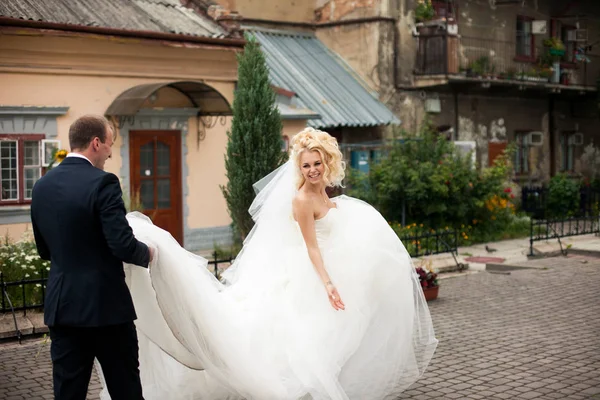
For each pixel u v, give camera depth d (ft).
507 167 55.72
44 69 40.06
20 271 30.53
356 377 17.48
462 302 32.53
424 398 19.45
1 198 39.24
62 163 14.83
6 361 23.81
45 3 42.14
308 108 55.83
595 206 74.23
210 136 47.85
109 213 14.08
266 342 16.97
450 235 49.47
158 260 16.19
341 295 17.42
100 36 41.16
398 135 56.70
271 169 38.14
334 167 17.76
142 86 42.27
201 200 47.55
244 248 19.38
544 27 76.13
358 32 64.85
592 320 28.94
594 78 85.35
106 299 14.25
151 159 44.96
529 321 28.76
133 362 14.83
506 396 19.54
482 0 71.97
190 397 17.92
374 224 18.25
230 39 47.06
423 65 65.82
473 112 71.77
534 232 57.41
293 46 64.59
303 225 17.67
